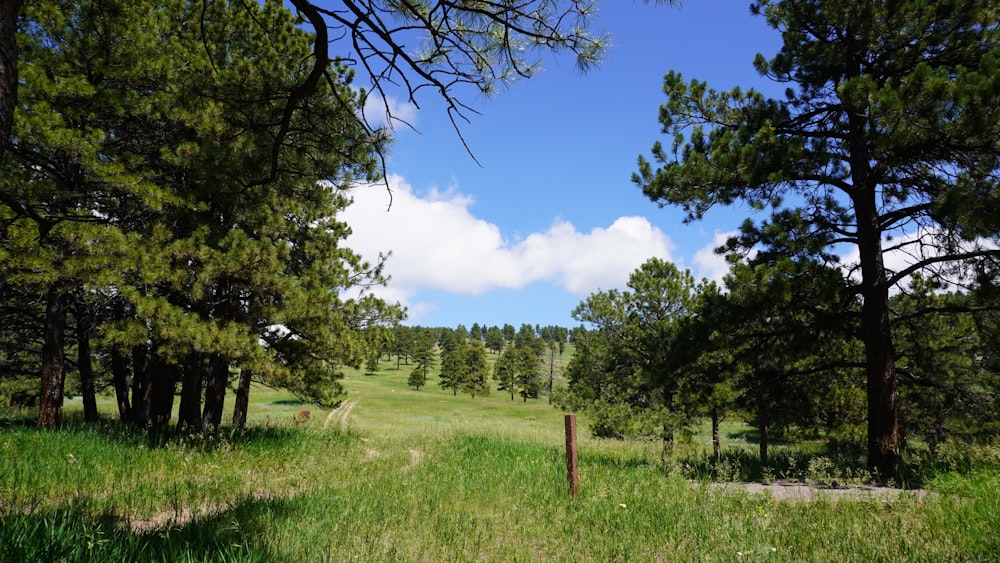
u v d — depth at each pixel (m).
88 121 11.55
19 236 9.59
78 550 3.43
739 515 6.05
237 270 11.73
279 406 51.16
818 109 12.41
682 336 11.70
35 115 9.26
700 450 14.29
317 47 3.58
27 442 8.52
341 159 5.56
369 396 68.62
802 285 10.26
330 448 12.58
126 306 13.29
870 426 10.66
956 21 10.36
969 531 5.11
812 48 11.41
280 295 13.06
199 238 11.54
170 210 11.96
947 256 10.57
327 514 5.71
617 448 15.59
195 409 13.19
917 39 10.77
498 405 70.00
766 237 10.84
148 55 11.05
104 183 11.01
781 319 11.53
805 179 11.14
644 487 7.99
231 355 11.69
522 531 5.71
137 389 17.62
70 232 9.69
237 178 6.30
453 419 45.44
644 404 19.28
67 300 12.98
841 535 5.09
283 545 4.48
